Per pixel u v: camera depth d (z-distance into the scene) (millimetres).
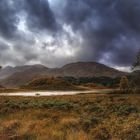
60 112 19812
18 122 15062
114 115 16922
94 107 20688
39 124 14352
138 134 11414
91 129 13023
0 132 12984
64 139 11750
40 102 25656
